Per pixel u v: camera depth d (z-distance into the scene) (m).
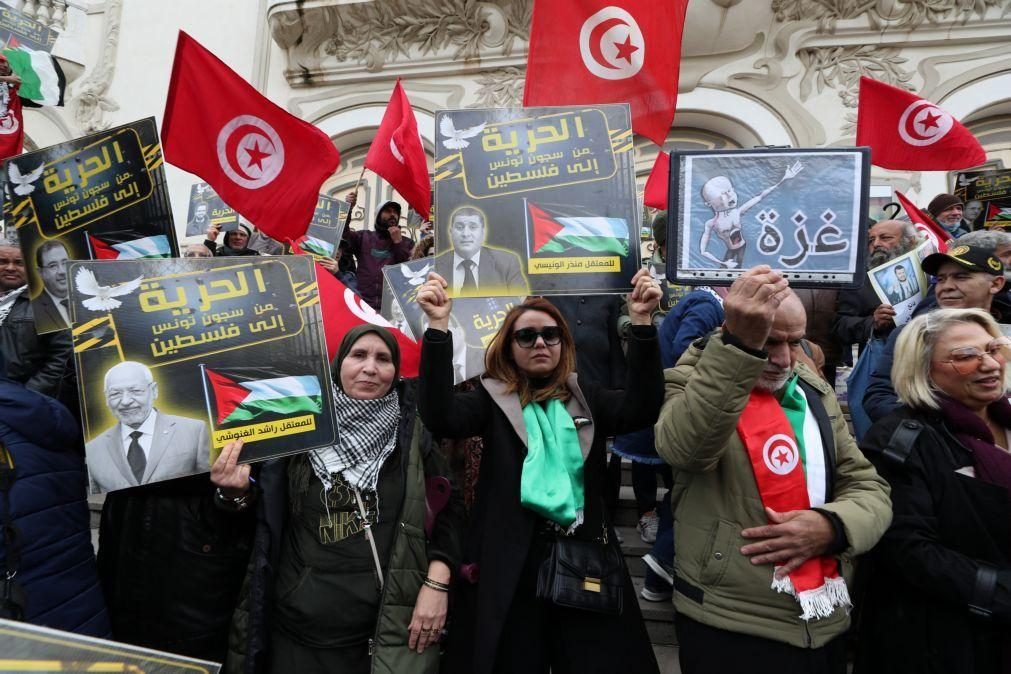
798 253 1.56
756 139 6.53
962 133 3.37
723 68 6.64
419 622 1.69
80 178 2.22
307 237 4.37
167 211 2.27
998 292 2.65
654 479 3.15
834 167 1.57
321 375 1.77
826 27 6.38
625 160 1.84
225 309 1.75
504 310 2.74
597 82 2.79
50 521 1.75
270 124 2.81
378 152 3.47
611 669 1.62
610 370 2.94
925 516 1.60
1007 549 1.55
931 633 1.57
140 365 1.67
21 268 2.79
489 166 1.83
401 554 1.75
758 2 6.39
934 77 6.23
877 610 1.69
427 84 7.32
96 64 8.04
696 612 1.62
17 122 3.20
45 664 0.64
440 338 1.72
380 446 1.88
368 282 4.76
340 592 1.71
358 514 1.78
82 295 1.67
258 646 1.64
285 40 7.47
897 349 1.80
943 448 1.65
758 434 1.66
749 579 1.57
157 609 1.84
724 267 1.59
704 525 1.66
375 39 7.37
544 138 1.85
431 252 3.81
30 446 1.75
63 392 2.25
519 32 7.04
